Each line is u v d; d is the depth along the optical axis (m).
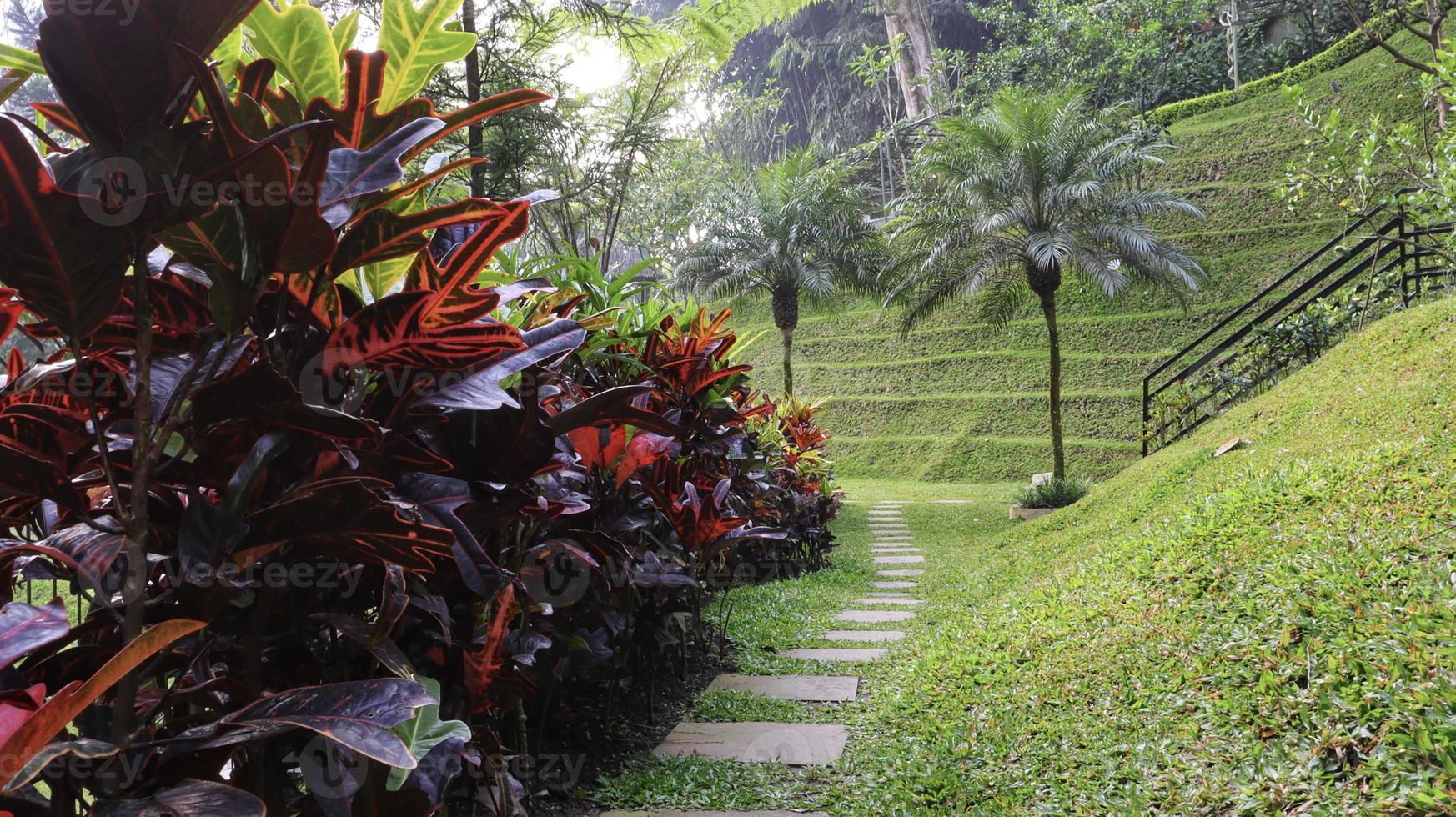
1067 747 3.14
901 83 30.16
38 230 0.95
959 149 15.04
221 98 1.03
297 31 1.42
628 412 2.07
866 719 4.14
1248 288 23.27
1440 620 2.67
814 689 4.73
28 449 1.39
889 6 29.34
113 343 1.36
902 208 18.25
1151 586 4.36
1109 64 25.56
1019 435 23.42
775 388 29.70
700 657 5.34
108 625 1.26
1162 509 7.00
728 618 5.97
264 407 1.16
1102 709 3.36
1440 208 8.17
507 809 2.03
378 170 1.23
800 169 21.03
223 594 1.28
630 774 3.47
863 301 32.28
